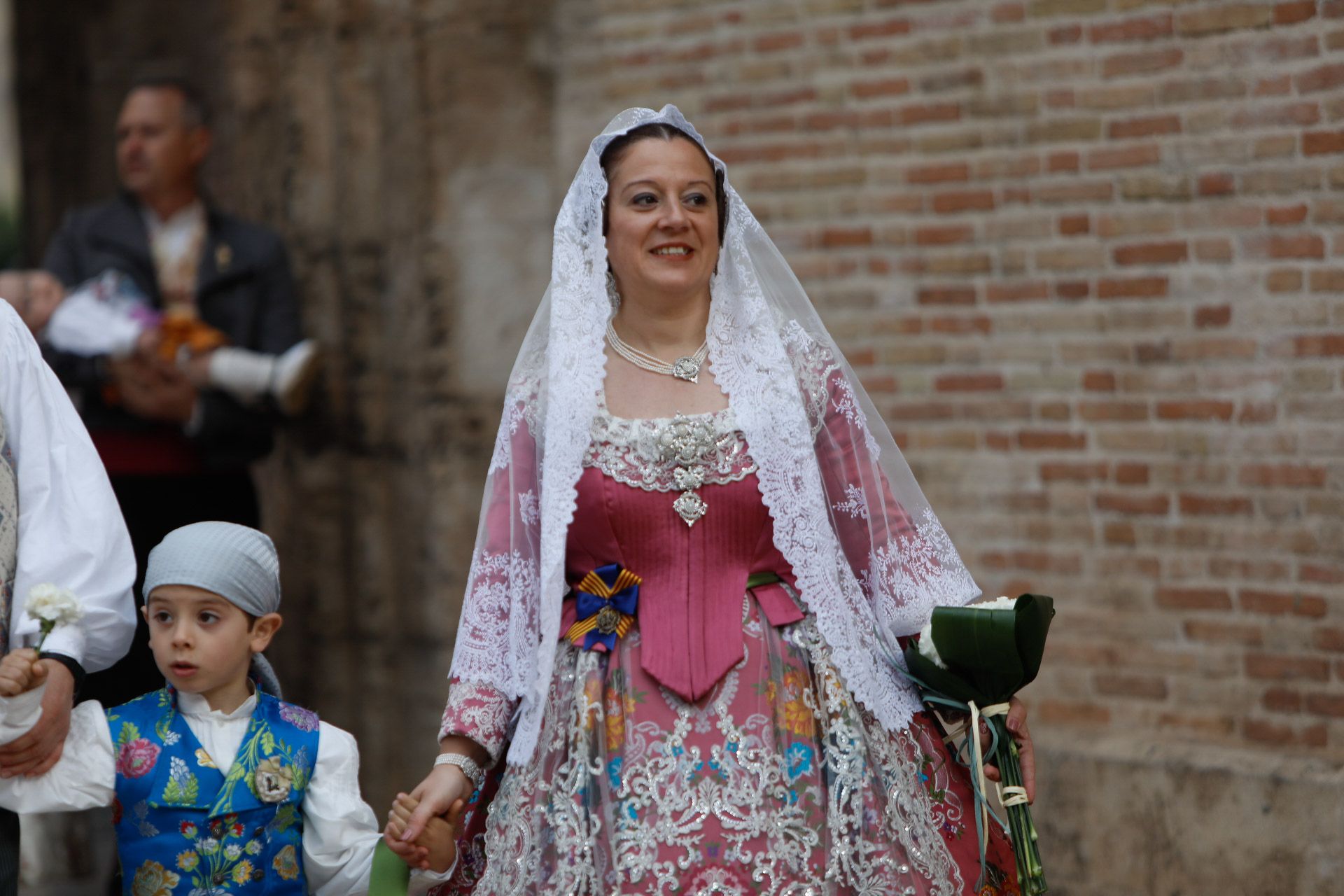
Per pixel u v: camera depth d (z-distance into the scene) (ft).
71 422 11.18
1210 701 17.28
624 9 21.22
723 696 10.77
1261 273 16.84
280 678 24.31
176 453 19.34
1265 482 16.88
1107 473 17.87
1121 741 17.52
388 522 23.81
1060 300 18.10
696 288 11.54
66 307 19.21
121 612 11.03
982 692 11.51
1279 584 16.83
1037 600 11.40
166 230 20.26
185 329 19.38
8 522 10.77
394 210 23.44
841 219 19.53
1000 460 18.57
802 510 11.18
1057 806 17.58
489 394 22.91
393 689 23.75
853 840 10.63
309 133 24.08
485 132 22.59
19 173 27.45
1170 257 17.38
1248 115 16.85
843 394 11.79
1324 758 16.52
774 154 19.99
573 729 10.84
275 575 11.43
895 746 11.18
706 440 11.10
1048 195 18.11
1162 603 17.54
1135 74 17.49
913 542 11.78
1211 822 16.63
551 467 11.05
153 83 20.24
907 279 19.11
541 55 22.07
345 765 11.34
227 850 10.85
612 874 10.39
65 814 18.95
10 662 10.08
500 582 11.41
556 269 11.58
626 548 11.12
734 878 10.35
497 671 11.23
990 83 18.40
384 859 11.02
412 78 23.02
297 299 20.77
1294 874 16.14
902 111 19.03
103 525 10.97
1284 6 16.56
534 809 10.77
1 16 27.02
